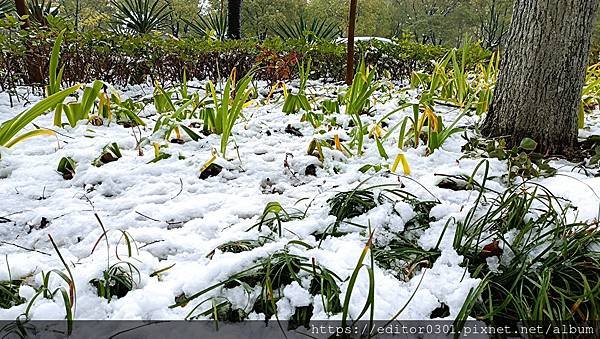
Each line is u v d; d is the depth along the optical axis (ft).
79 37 14.55
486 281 4.56
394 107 11.71
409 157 7.96
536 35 8.03
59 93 7.48
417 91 14.07
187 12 66.69
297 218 5.99
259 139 9.22
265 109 11.64
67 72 13.98
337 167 7.74
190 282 4.70
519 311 4.41
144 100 12.71
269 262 4.64
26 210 6.30
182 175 7.42
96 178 7.14
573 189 6.41
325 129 9.48
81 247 5.44
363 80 10.39
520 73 8.30
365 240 5.50
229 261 4.85
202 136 9.03
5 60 12.82
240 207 6.35
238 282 4.68
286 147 8.64
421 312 4.53
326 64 19.40
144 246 5.44
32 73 13.32
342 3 72.54
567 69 8.00
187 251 5.41
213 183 7.22
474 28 87.71
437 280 4.91
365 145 8.79
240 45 18.13
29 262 5.02
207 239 5.71
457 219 5.69
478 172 7.24
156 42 16.29
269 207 5.58
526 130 8.35
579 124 9.74
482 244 5.36
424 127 9.04
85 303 4.50
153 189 6.95
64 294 4.20
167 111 10.85
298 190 6.97
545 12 7.89
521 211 5.55
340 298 4.50
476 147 8.31
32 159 7.77
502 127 8.67
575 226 5.46
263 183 7.31
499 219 5.56
